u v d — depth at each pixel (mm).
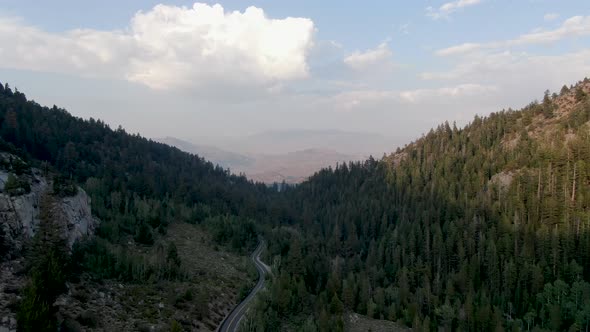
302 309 103312
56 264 59281
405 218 173500
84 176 167625
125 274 87875
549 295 108500
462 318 103062
